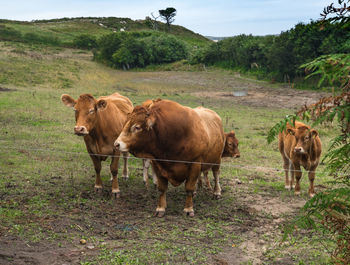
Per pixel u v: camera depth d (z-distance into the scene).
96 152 7.51
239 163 10.75
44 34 75.75
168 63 59.03
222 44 55.00
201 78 43.88
